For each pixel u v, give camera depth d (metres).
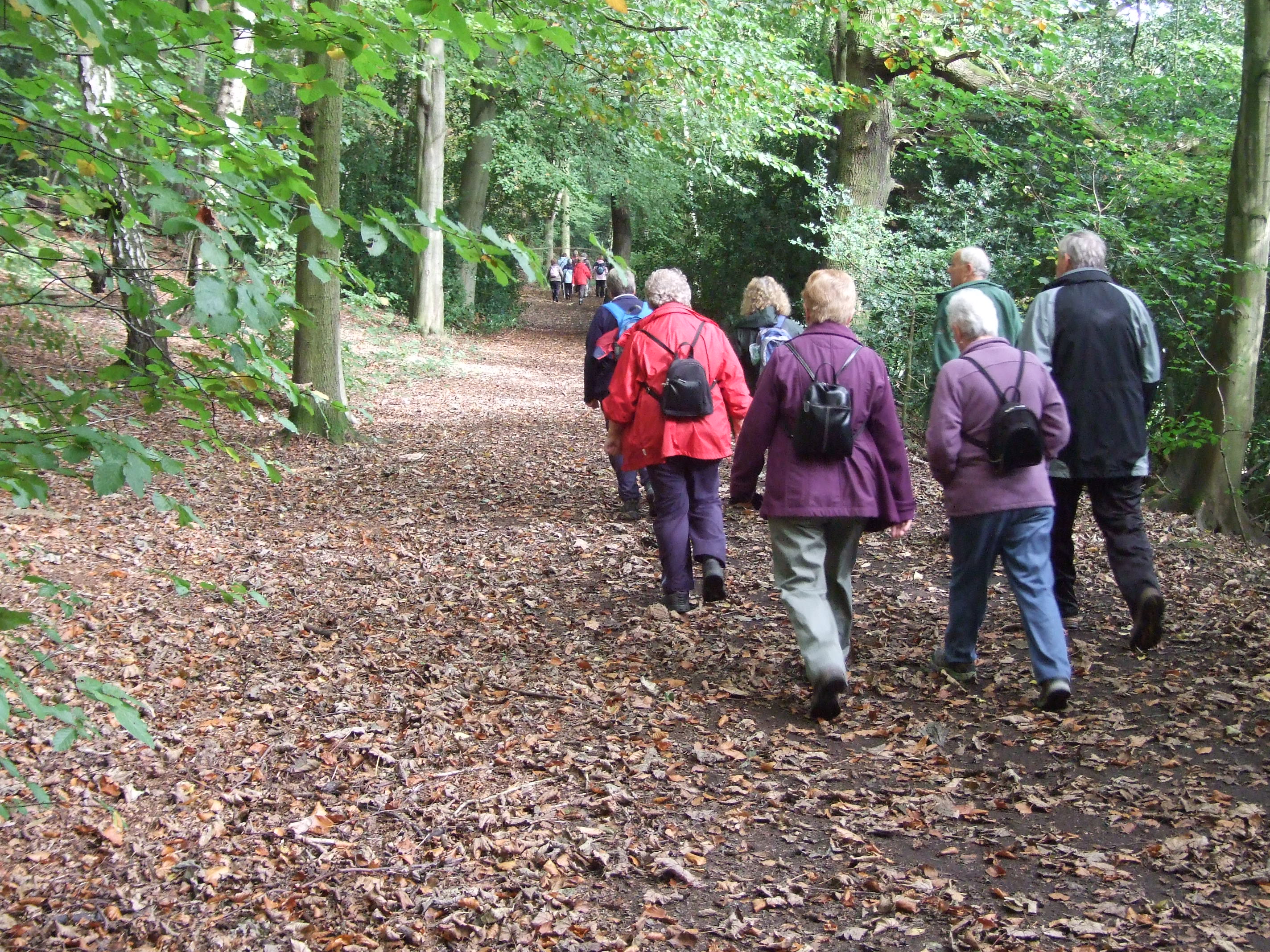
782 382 4.34
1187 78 11.07
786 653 5.17
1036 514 4.30
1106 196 10.29
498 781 3.94
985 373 4.34
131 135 2.29
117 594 5.99
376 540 7.43
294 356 10.83
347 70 9.74
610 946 2.90
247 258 2.11
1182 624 5.48
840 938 2.88
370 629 5.64
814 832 3.49
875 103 11.75
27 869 3.46
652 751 4.12
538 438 12.23
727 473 9.87
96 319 8.22
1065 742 4.07
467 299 25.81
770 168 18.33
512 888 3.22
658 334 5.60
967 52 11.28
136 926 3.14
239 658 5.24
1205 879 3.08
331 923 3.11
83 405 2.27
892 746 4.10
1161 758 3.90
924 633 5.39
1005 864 3.24
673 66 10.58
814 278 4.52
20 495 2.07
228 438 10.48
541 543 7.32
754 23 12.41
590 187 23.44
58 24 2.01
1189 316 9.14
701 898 3.12
